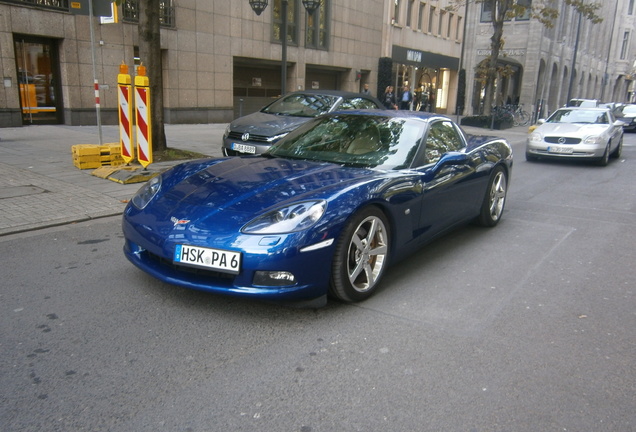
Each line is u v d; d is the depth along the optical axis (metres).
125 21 15.59
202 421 2.34
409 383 2.69
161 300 3.64
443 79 37.00
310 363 2.86
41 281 3.93
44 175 7.72
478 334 3.27
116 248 4.76
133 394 2.53
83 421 2.32
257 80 21.67
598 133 11.36
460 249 5.07
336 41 24.50
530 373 2.82
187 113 18.11
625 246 5.31
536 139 11.85
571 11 43.19
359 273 3.64
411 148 4.41
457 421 2.39
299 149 4.64
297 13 21.92
